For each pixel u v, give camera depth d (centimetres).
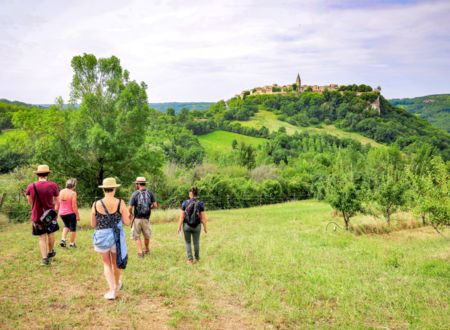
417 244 1283
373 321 568
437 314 595
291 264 894
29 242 1034
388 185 1622
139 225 895
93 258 849
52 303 567
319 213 2448
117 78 2377
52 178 2295
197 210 859
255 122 15500
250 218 2094
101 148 2219
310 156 8488
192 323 527
